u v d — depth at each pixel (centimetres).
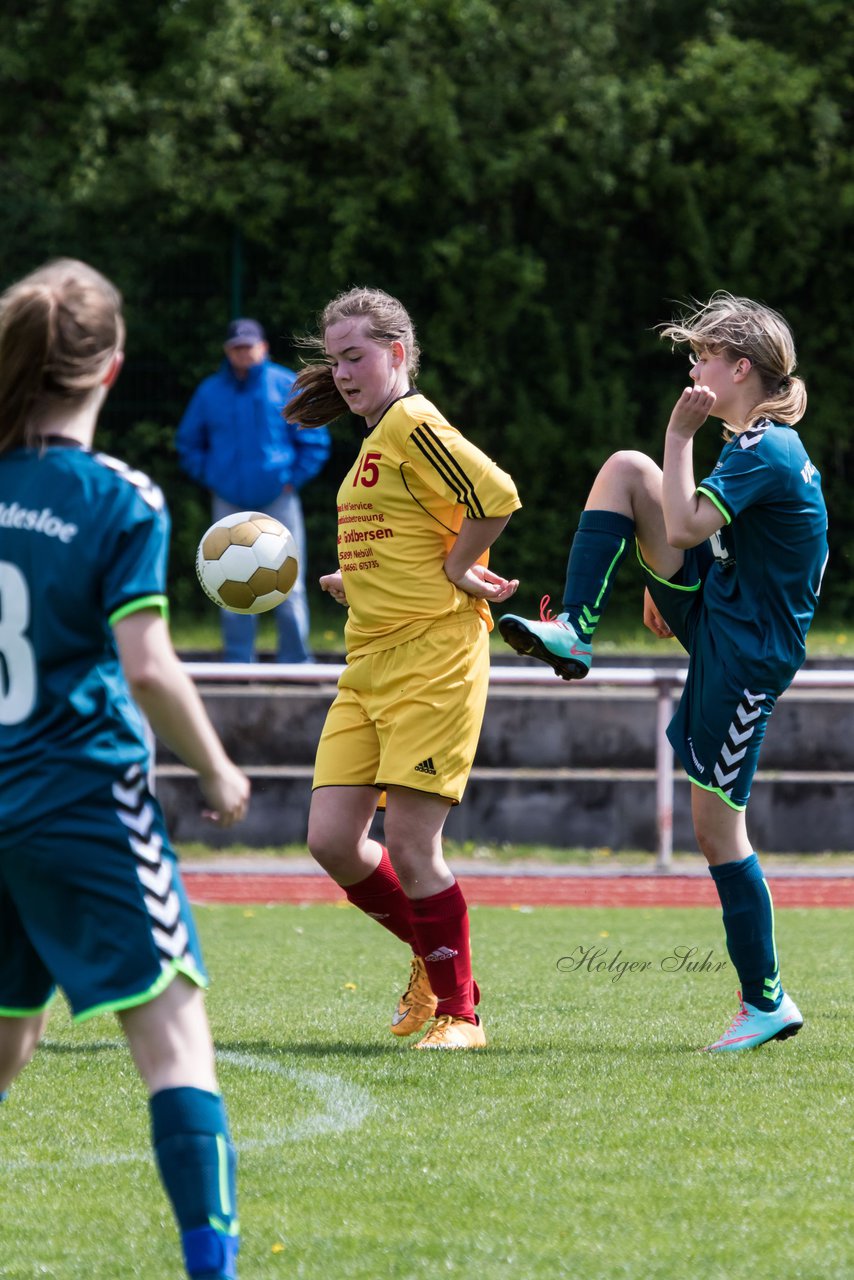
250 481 3956
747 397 1670
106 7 6009
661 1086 1466
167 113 5612
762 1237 1043
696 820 1664
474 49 5741
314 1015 1891
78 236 5472
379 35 5831
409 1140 1282
